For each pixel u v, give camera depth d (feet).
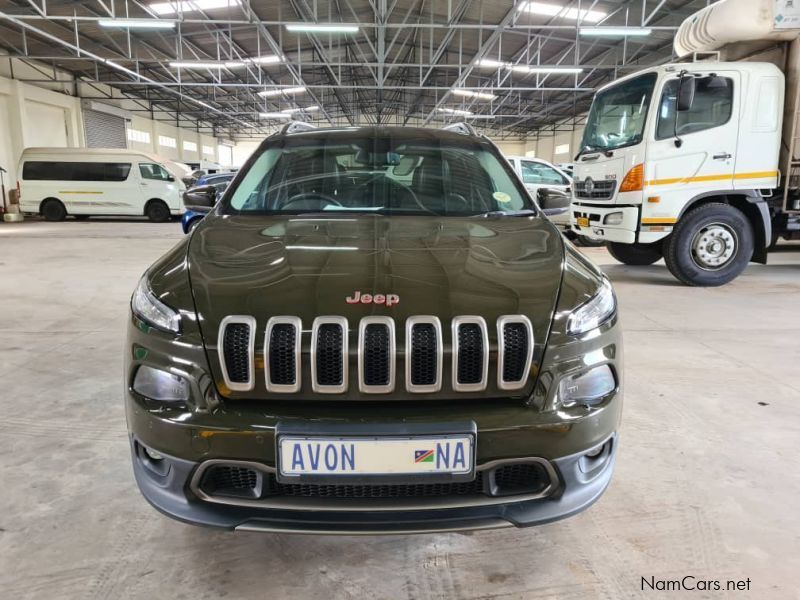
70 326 14.24
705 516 6.07
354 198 7.57
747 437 7.95
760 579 5.09
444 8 45.29
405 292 4.73
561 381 4.61
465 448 4.33
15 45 54.54
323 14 47.98
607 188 19.13
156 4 42.83
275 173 7.97
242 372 4.46
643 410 8.89
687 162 17.51
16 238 36.19
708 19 18.06
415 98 88.79
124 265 24.41
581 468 4.80
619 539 5.68
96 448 7.57
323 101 91.76
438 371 4.42
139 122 82.43
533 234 6.40
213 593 4.89
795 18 16.38
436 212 7.39
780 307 16.25
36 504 6.23
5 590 4.89
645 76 17.66
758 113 17.29
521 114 88.22
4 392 9.60
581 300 4.96
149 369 4.73
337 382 4.43
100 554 5.40
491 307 4.66
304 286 4.82
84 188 50.72
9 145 57.82
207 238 6.07
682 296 17.78
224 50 52.31
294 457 4.30
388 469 4.32
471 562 5.35
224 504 4.49
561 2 40.55
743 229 18.31
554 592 4.94
